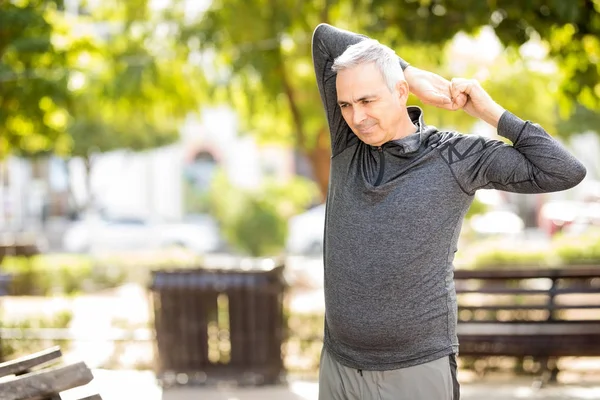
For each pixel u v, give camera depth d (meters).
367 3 9.39
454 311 3.38
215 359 7.59
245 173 40.31
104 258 17.56
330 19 11.72
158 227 27.81
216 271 7.52
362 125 3.22
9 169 35.75
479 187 3.33
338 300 3.37
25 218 36.62
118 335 8.75
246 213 19.81
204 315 7.55
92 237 27.41
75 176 38.47
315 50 3.70
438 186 3.25
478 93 3.40
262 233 19.70
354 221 3.32
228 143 40.25
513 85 13.17
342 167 3.45
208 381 7.55
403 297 3.27
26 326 9.98
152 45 12.84
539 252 12.57
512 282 9.97
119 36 12.96
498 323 7.65
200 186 40.06
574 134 27.08
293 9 11.65
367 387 3.40
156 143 31.09
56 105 11.48
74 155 29.09
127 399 7.14
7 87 11.10
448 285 3.36
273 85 12.39
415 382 3.32
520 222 24.89
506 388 7.51
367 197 3.30
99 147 29.20
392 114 3.23
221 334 7.57
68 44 12.01
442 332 3.35
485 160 3.27
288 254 23.27
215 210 20.66
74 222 36.12
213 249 27.22
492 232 23.72
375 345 3.34
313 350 8.77
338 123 3.53
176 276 7.54
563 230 25.03
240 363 7.55
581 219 24.89
